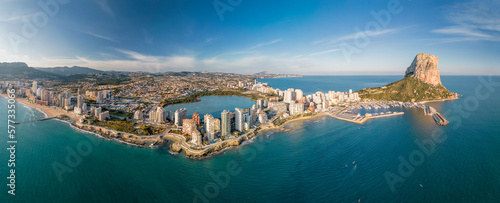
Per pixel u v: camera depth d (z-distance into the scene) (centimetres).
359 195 11506
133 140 18912
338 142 18875
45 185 12125
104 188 12088
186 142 18300
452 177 12862
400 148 17200
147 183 12681
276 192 11981
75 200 11088
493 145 17338
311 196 11569
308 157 16038
